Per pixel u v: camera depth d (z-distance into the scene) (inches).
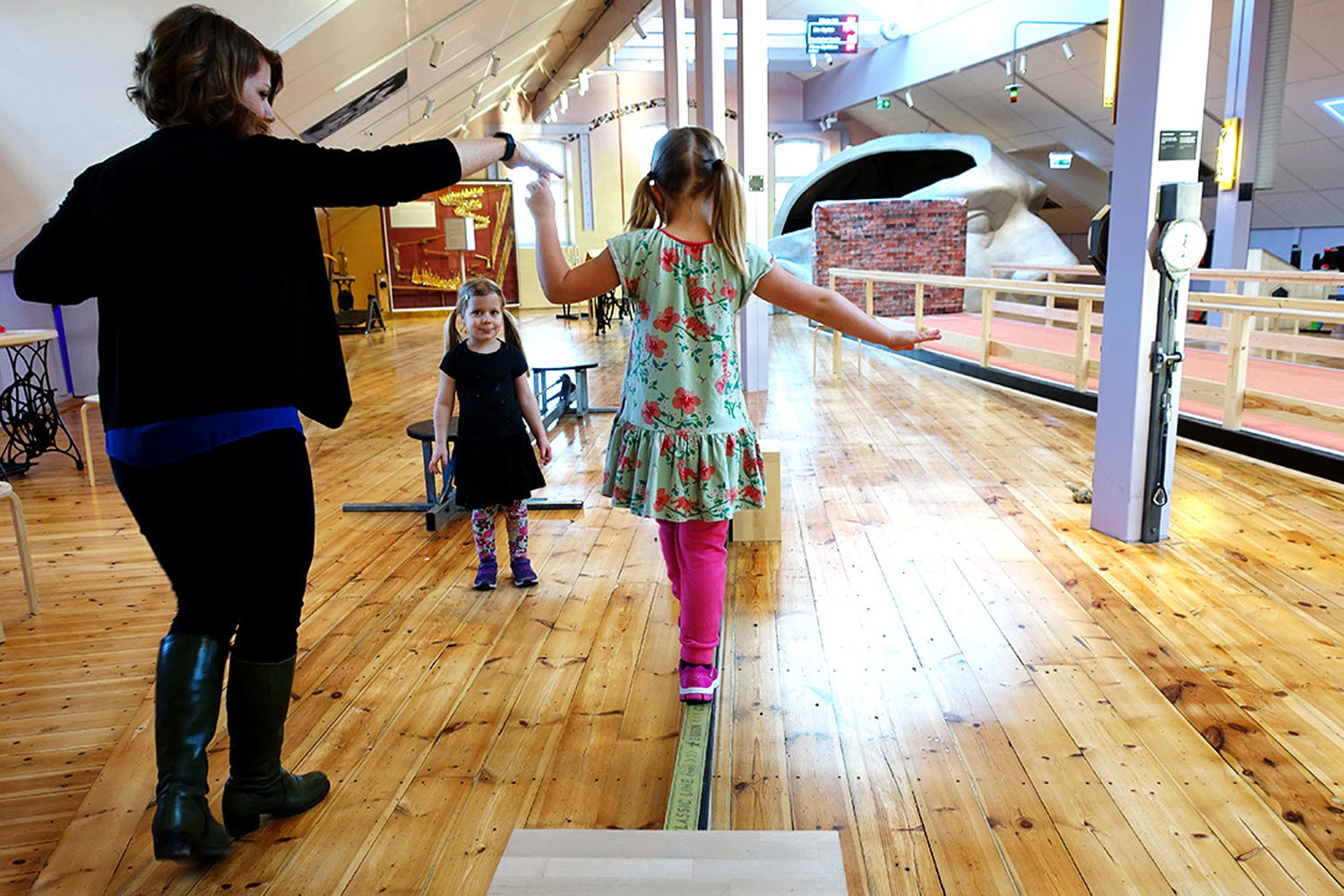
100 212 58.9
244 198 60.5
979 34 542.6
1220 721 88.1
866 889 65.6
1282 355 304.3
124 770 84.6
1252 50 361.1
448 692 98.0
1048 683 96.7
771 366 368.8
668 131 83.9
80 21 150.7
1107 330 140.7
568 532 156.3
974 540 144.2
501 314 125.7
